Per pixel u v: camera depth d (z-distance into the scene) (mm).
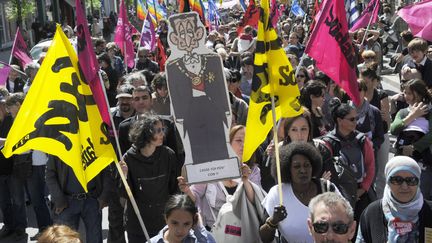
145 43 18750
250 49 16344
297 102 5840
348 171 6777
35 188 9188
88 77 5867
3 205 9477
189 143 6133
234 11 42312
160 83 9008
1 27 41406
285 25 24094
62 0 57219
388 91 19672
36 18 43469
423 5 11680
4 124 9352
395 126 7980
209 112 6137
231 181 6348
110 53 16672
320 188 5531
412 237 4969
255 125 5879
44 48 14555
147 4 26125
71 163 5852
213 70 6117
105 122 5883
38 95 5852
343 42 7336
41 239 4363
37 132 5844
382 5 27344
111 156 5824
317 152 5500
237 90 10211
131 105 8750
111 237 8023
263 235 5387
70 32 21656
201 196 6254
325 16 7336
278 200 5504
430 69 11094
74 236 4383
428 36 11195
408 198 4922
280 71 5801
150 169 6785
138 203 6855
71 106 5875
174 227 5129
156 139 6719
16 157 9102
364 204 7270
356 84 7387
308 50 7473
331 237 4406
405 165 4906
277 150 5391
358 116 8438
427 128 7852
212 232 5852
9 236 9562
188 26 6090
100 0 51562
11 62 15594
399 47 22734
